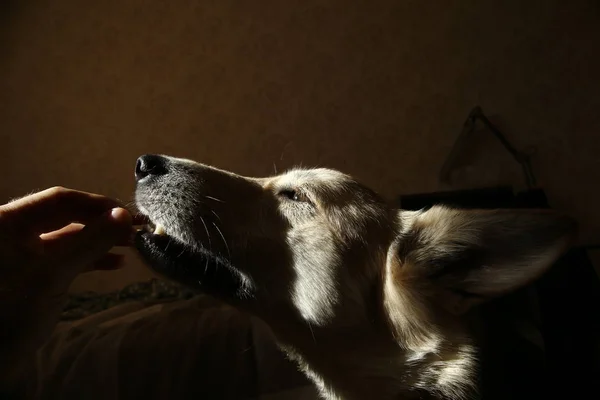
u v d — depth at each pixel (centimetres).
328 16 100
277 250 41
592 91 88
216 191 42
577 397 53
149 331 56
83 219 42
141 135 106
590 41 88
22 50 109
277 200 42
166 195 41
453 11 94
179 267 40
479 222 38
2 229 36
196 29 104
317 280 40
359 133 98
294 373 52
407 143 96
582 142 88
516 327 57
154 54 106
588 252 84
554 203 88
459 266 40
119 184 106
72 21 108
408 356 40
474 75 93
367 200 43
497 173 91
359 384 42
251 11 103
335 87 99
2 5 109
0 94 109
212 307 66
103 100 107
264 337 56
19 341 34
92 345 52
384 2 97
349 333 40
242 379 51
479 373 40
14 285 34
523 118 90
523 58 91
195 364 52
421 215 43
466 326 42
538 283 61
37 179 108
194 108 104
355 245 41
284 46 101
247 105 103
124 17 107
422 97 96
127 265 102
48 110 108
